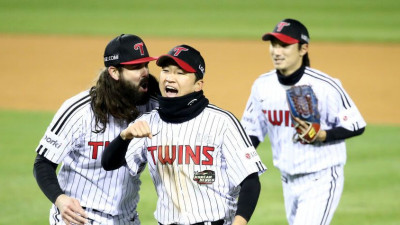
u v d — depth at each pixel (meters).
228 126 16.56
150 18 130.62
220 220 16.66
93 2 157.00
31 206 33.44
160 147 16.62
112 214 19.12
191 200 16.50
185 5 152.38
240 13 137.38
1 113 57.72
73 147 18.66
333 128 21.88
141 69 18.23
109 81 18.28
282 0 160.12
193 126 16.48
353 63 82.94
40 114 57.38
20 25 120.62
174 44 98.06
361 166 40.16
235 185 16.73
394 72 77.06
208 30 113.50
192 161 16.41
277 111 22.59
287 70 22.30
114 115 18.30
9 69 81.69
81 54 92.12
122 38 18.09
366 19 126.19
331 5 149.00
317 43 99.00
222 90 67.62
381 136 48.31
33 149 44.72
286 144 22.62
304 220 21.50
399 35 104.88
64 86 71.44
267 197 35.09
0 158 42.34
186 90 16.19
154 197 35.09
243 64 83.38
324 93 22.05
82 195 19.05
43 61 87.00
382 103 61.78
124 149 16.38
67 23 123.31
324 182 22.19
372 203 33.47
